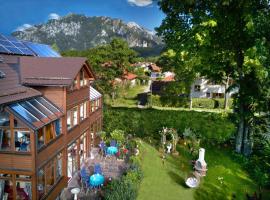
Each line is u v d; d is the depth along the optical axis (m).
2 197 18.44
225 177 27.75
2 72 20.83
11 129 17.17
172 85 43.66
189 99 70.69
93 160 30.23
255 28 28.03
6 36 28.75
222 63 35.00
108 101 66.75
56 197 21.05
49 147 19.70
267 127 36.00
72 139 25.14
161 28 34.72
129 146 33.31
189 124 39.78
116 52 64.31
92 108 34.25
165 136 36.34
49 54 33.47
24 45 29.95
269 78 27.97
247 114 33.53
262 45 27.11
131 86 98.75
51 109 21.30
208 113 43.09
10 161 17.48
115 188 22.16
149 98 71.62
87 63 27.73
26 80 22.00
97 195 22.97
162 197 23.53
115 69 66.25
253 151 35.69
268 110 32.28
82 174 24.48
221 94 76.00
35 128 17.09
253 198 23.16
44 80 22.03
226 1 27.19
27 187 19.03
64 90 22.38
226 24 30.81
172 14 33.44
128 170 26.28
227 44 32.81
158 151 34.25
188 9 32.22
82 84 28.69
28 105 19.23
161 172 28.38
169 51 32.25
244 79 32.91
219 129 38.25
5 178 17.75
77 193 21.81
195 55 30.56
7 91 18.67
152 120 40.88
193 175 27.77
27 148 18.77
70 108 24.16
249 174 29.59
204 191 24.78
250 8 28.94
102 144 32.22
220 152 35.22
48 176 20.14
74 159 26.84
